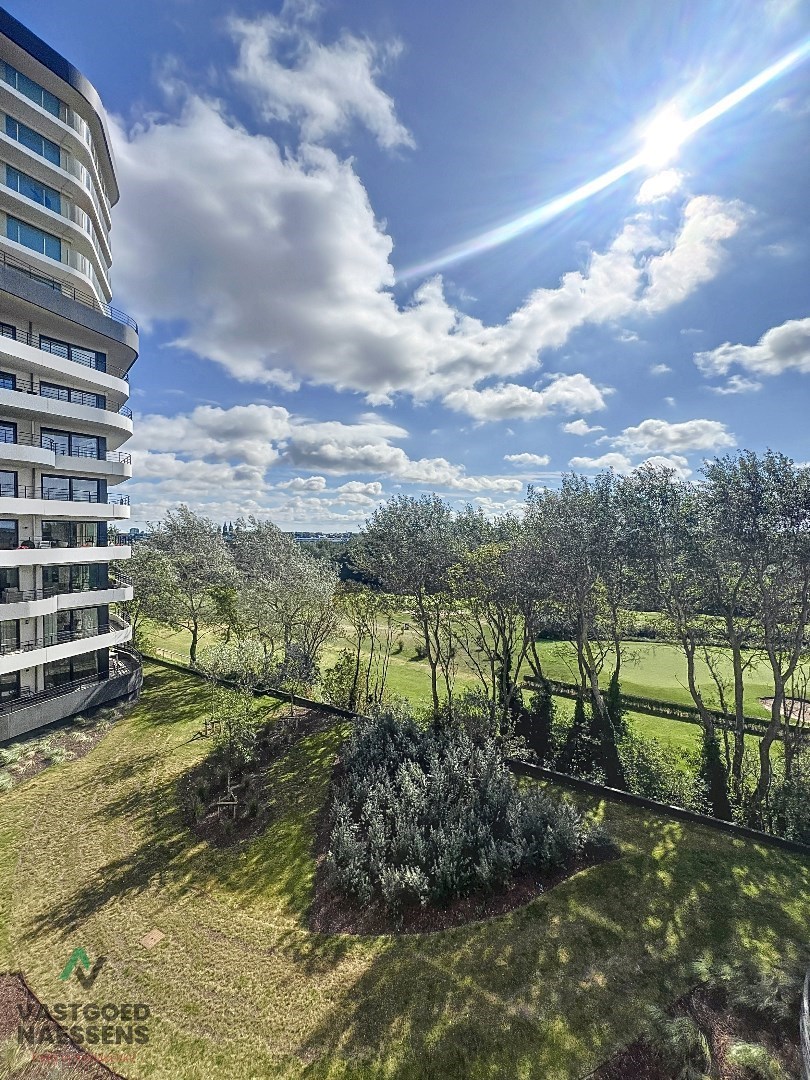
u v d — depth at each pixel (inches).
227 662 1016.2
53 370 887.7
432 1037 361.4
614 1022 367.9
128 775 751.7
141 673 1168.2
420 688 1261.1
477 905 482.3
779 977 389.7
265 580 1254.3
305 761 795.4
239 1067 344.8
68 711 920.3
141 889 516.1
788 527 631.8
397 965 422.0
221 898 503.5
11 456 816.9
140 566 1501.0
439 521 1035.9
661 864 543.5
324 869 543.2
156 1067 344.2
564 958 424.2
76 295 1017.5
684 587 765.3
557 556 828.0
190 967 422.6
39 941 448.5
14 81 885.2
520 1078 333.4
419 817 578.2
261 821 638.5
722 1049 345.1
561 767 795.4
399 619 1186.0
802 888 509.0
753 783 733.9
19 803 673.6
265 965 424.8
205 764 787.4
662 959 422.0
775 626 711.1
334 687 1037.8
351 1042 359.9
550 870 527.2
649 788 701.3
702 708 764.6
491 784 631.2
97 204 1103.0
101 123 1030.4
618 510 791.1
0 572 881.5
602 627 942.4
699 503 716.0
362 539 1114.1
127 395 1067.9
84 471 984.9
